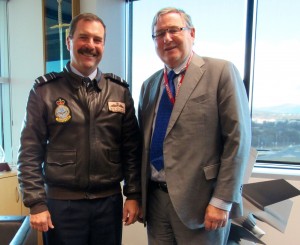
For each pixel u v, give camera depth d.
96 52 1.44
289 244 2.15
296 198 2.12
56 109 1.40
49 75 1.47
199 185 1.31
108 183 1.45
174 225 1.42
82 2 2.61
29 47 3.03
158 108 1.47
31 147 1.36
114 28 2.79
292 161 2.46
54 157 1.40
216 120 1.30
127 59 2.98
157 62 2.88
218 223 1.25
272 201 1.65
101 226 1.46
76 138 1.40
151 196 1.52
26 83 3.10
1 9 3.16
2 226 1.51
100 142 1.43
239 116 1.24
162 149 1.40
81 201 1.40
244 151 1.24
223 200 1.23
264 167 2.44
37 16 2.95
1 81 3.14
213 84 1.30
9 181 2.52
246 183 1.73
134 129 1.58
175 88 1.43
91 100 1.44
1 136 3.32
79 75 1.45
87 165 1.40
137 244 2.66
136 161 1.58
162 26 1.39
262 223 2.20
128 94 1.59
